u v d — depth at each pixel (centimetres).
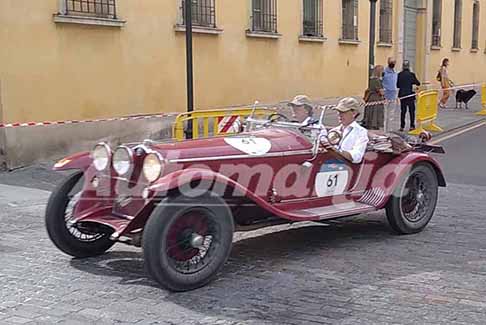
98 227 591
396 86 1684
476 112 2236
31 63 1125
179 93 1452
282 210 613
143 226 548
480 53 3528
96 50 1246
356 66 2217
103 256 627
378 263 608
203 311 489
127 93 1320
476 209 842
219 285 546
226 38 1592
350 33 2186
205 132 1116
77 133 1212
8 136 1092
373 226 750
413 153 716
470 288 539
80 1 1214
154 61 1382
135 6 1327
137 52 1338
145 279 560
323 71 2022
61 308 495
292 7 1847
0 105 1083
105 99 1271
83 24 1211
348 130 670
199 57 1508
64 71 1185
